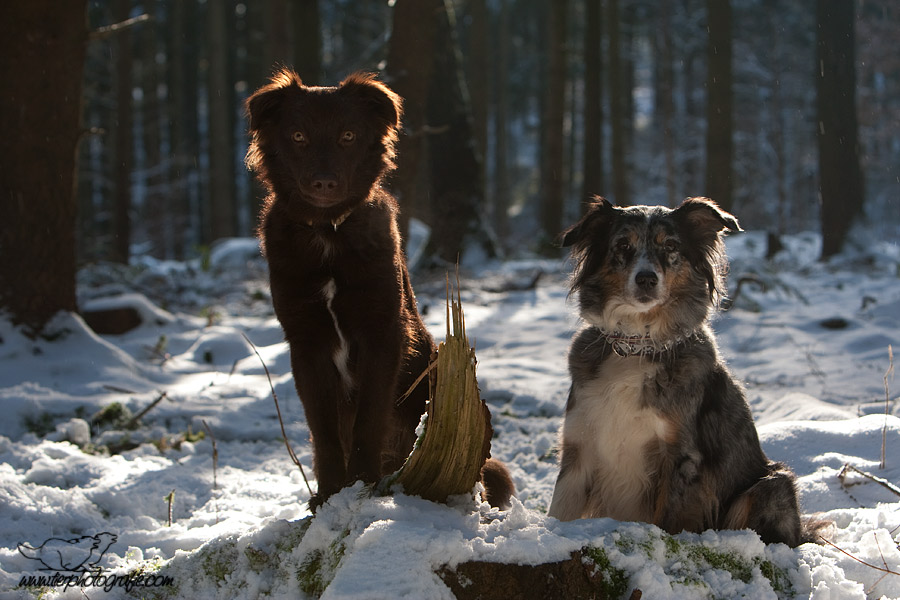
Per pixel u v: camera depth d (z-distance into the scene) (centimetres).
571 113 3647
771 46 3388
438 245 1545
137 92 3584
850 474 472
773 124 3366
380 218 404
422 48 1075
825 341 872
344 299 393
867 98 3319
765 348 867
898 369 730
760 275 1206
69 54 805
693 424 406
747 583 322
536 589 289
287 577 321
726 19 1764
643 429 411
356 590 270
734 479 421
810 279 1352
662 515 405
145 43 2922
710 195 1797
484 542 293
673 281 425
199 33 3584
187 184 3494
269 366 852
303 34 1434
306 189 379
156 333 1020
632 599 297
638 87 4666
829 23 1519
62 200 818
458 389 322
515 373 818
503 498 436
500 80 3366
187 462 581
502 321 1084
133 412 678
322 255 390
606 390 418
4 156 789
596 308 436
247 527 364
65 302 827
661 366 409
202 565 342
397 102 423
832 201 1544
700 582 312
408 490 336
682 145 3600
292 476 553
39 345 794
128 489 507
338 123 396
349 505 327
